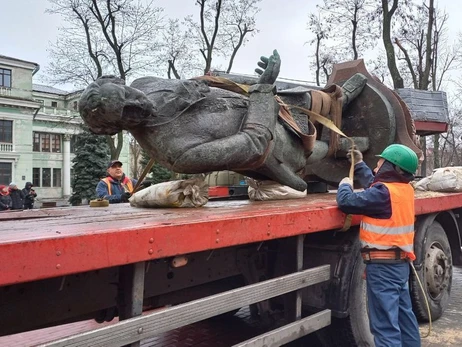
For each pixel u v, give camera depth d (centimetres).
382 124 505
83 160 2203
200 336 453
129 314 210
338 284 342
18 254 161
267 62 366
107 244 188
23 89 3766
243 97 365
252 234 262
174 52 1995
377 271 321
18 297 212
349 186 335
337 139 461
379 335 320
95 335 185
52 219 260
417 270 454
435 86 1983
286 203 373
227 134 337
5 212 325
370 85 525
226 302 251
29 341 402
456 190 528
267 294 281
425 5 1672
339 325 355
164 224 217
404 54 1747
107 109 280
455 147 3097
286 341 293
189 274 297
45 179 4241
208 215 268
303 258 361
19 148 3781
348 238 356
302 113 431
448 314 523
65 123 2719
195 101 326
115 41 1884
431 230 487
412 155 328
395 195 318
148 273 271
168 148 314
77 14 1870
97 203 379
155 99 313
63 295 228
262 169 376
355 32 1864
